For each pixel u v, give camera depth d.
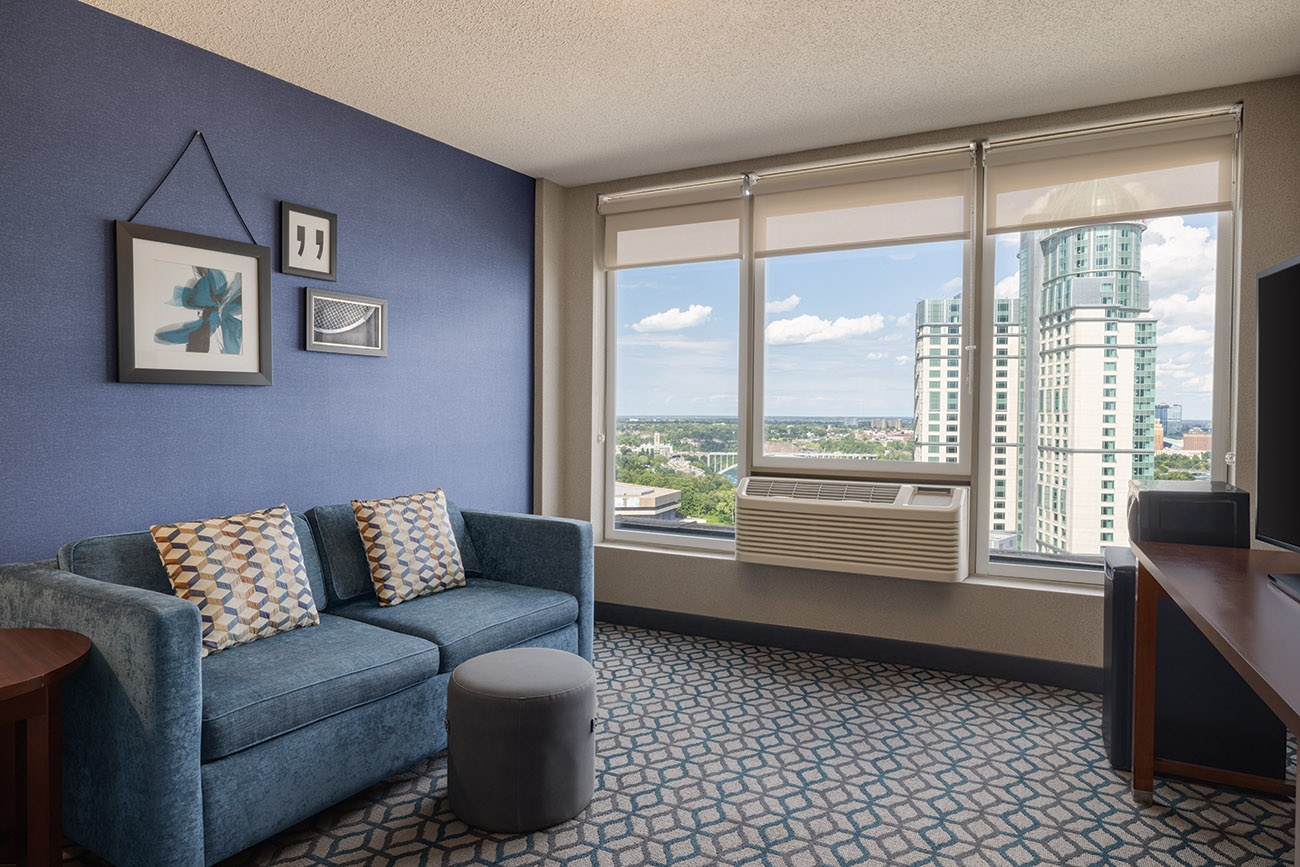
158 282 2.45
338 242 3.05
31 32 2.16
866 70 2.72
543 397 4.09
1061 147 3.11
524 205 4.02
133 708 1.69
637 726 2.69
